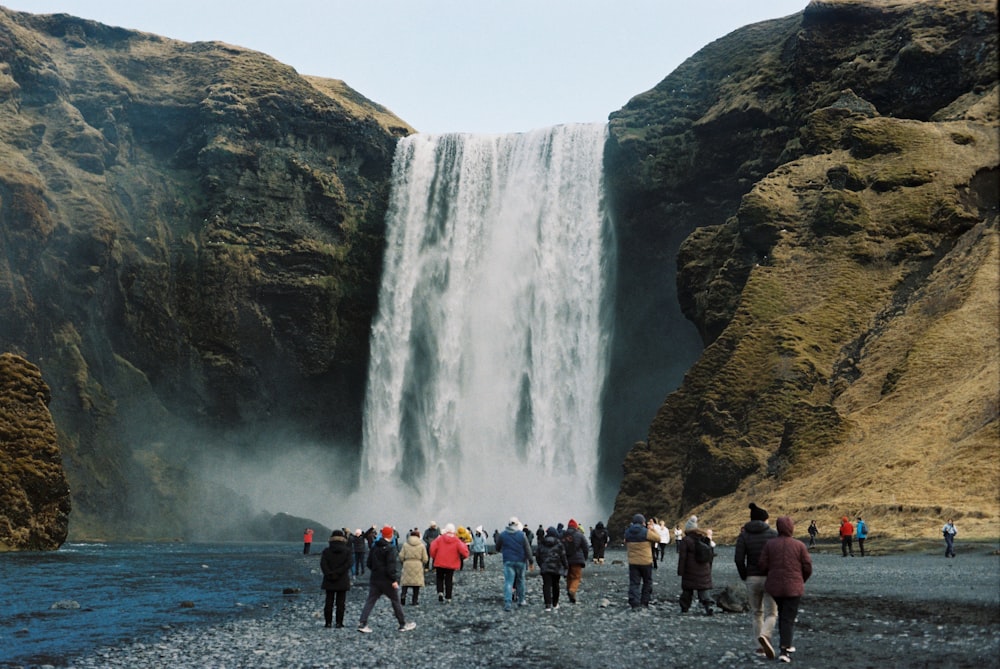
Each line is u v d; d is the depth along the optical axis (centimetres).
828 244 8681
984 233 7962
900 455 5975
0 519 6675
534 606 2842
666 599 2962
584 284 11688
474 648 2069
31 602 3228
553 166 12100
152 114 12350
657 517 8012
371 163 12838
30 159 11138
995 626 2147
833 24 10531
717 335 9125
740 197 10694
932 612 2450
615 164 11525
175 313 11419
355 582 4056
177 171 12194
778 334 7925
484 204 12425
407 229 12569
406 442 12081
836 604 2669
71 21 12850
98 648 2167
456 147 12650
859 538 4791
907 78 9956
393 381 12162
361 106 14225
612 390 11344
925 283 8106
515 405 11812
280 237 11881
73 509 9469
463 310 12212
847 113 9762
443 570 3048
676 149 11206
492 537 11381
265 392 11594
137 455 10350
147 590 3700
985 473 5406
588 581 3822
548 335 11788
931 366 6938
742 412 7638
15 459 6831
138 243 11438
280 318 11725
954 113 9612
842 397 7456
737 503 6969
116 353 10881
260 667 1891
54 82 11881
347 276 12200
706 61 11844
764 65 10906
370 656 1998
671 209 11156
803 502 6303
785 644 1780
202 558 6203
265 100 12344
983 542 4662
